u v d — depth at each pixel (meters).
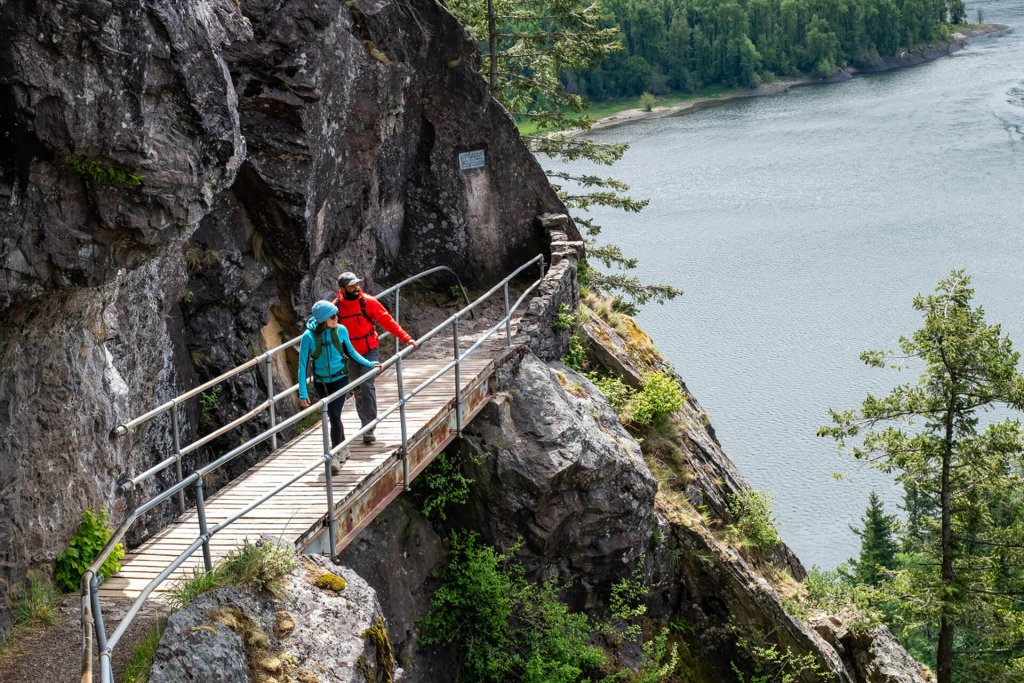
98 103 7.62
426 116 17.77
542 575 13.27
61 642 7.62
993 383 18.83
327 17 13.23
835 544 48.97
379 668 7.82
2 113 7.07
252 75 12.80
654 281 88.56
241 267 13.39
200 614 7.04
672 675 15.01
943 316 19.25
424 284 18.72
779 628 16.03
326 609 7.68
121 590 8.31
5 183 7.25
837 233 98.38
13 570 7.89
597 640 14.02
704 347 76.25
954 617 19.25
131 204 8.24
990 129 128.88
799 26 180.88
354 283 10.77
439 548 12.73
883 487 54.50
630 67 160.00
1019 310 75.75
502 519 12.88
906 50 190.50
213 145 8.79
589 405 15.31
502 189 19.22
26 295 7.72
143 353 11.09
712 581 15.95
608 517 13.80
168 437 11.77
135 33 7.82
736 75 169.12
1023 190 105.25
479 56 18.38
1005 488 19.44
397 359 10.60
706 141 134.88
